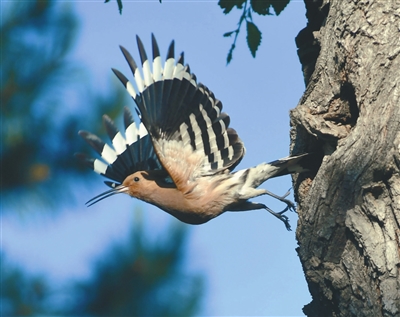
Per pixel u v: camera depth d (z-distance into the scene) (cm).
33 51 613
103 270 565
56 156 604
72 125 629
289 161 877
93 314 551
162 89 851
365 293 663
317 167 866
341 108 798
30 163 580
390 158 674
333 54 795
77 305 555
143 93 834
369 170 686
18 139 576
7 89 582
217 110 858
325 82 809
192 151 890
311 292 802
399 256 629
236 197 918
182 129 870
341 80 784
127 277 571
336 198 717
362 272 679
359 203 689
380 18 743
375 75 718
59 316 550
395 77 703
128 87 772
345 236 714
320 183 733
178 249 589
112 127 758
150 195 934
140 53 841
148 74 844
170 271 579
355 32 753
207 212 926
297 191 886
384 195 675
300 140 874
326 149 814
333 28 800
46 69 613
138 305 563
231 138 883
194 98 860
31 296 545
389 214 659
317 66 834
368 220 676
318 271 748
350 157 704
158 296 570
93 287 557
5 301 538
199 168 903
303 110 809
